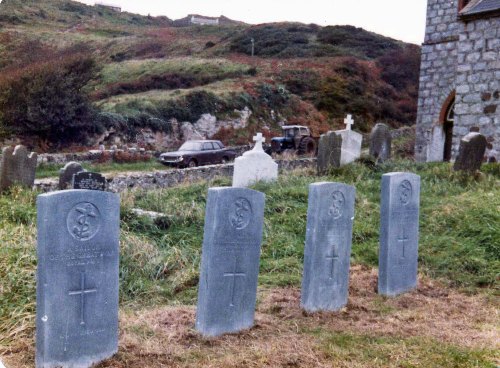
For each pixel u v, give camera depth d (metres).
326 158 13.61
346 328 5.25
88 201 4.29
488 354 4.57
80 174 10.68
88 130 26.38
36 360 4.17
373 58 47.06
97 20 66.31
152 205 10.72
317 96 37.91
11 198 9.91
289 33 51.44
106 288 4.43
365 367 4.30
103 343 4.41
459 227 8.38
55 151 24.81
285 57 44.84
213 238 5.03
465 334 5.10
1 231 7.04
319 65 41.72
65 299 4.19
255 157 13.66
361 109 37.84
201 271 5.12
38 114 24.70
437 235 8.27
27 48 38.81
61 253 4.16
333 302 5.96
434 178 11.66
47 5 67.19
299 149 26.41
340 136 13.82
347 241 6.08
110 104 29.95
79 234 4.25
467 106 14.49
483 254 7.46
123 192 11.68
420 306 6.05
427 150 19.41
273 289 6.48
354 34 51.62
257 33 52.03
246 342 4.88
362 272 7.29
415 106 40.75
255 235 5.36
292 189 10.87
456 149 14.75
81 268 4.27
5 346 4.53
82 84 26.89
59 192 4.15
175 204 10.58
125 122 27.84
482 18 14.08
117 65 41.38
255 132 32.53
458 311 5.87
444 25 18.86
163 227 9.05
